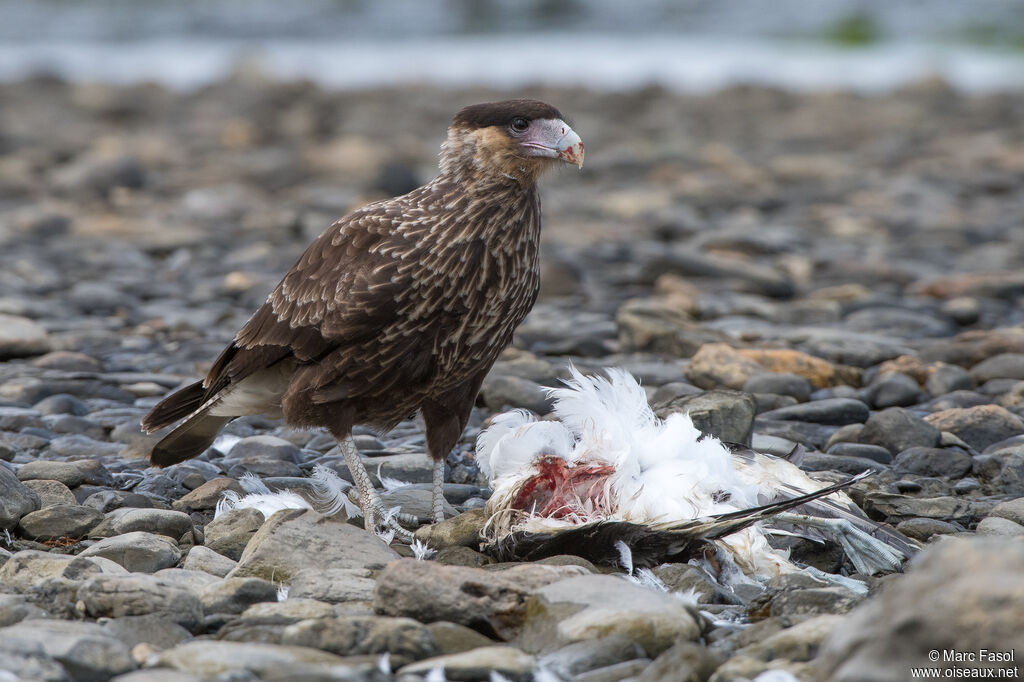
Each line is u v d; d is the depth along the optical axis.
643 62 59.97
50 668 5.52
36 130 35.34
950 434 10.20
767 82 49.84
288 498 8.25
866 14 77.00
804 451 9.75
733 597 6.96
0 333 13.54
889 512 8.43
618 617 6.02
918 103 42.44
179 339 14.70
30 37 69.38
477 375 8.65
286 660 5.73
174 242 20.53
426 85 47.44
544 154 8.20
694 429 7.95
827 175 29.50
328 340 8.16
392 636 5.95
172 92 45.53
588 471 7.85
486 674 5.70
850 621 5.29
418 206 8.27
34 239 20.77
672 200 25.53
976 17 73.69
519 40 70.81
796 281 18.50
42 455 10.18
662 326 13.68
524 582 6.45
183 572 7.01
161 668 5.70
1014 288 16.77
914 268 19.22
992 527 7.71
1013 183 27.78
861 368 13.02
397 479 9.71
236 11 81.06
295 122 38.00
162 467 9.34
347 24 76.56
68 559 7.04
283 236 21.69
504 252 8.32
